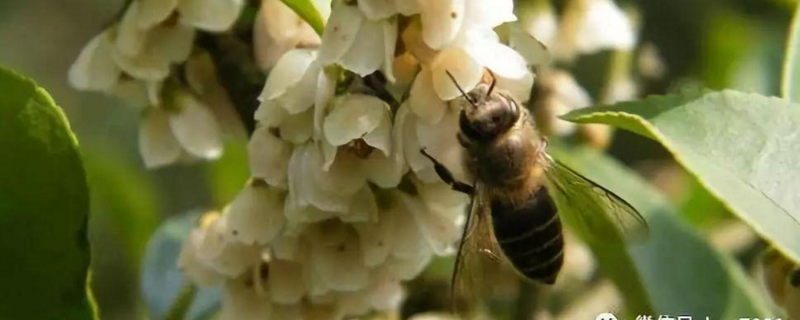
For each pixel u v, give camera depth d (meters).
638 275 0.21
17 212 0.19
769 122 0.19
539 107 0.23
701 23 0.27
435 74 0.19
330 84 0.19
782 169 0.19
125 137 0.26
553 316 0.23
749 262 0.24
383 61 0.19
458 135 0.19
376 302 0.20
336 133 0.19
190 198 0.26
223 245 0.20
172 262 0.23
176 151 0.20
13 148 0.19
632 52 0.25
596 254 0.21
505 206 0.20
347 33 0.19
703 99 0.19
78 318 0.20
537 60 0.20
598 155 0.23
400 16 0.19
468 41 0.19
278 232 0.20
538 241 0.20
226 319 0.20
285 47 0.20
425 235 0.20
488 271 0.21
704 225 0.24
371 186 0.20
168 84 0.20
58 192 0.19
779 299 0.20
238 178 0.24
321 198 0.19
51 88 0.31
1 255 0.19
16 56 0.31
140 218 0.24
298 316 0.20
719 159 0.19
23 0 0.31
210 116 0.20
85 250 0.20
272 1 0.20
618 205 0.21
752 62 0.26
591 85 0.24
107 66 0.20
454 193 0.20
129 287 0.26
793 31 0.21
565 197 0.21
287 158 0.19
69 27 0.32
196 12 0.19
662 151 0.26
